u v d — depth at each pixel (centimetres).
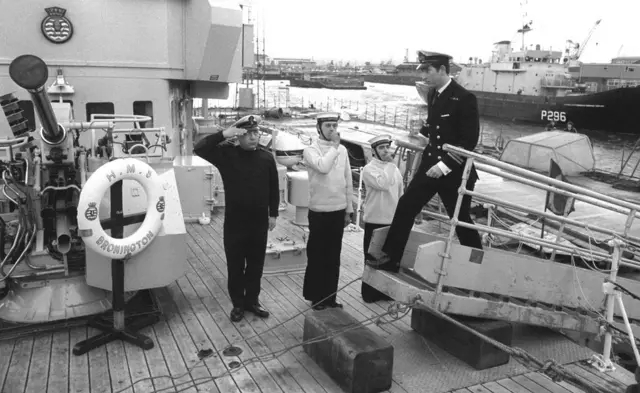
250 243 504
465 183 395
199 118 1565
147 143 572
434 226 1177
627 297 501
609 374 437
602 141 4162
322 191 505
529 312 443
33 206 471
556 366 345
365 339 404
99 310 488
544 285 450
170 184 506
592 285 470
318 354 426
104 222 446
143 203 500
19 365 417
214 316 516
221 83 914
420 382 411
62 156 470
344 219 522
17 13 663
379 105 6825
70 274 491
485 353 431
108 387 392
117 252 435
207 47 755
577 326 467
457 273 416
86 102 712
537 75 4941
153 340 464
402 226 437
